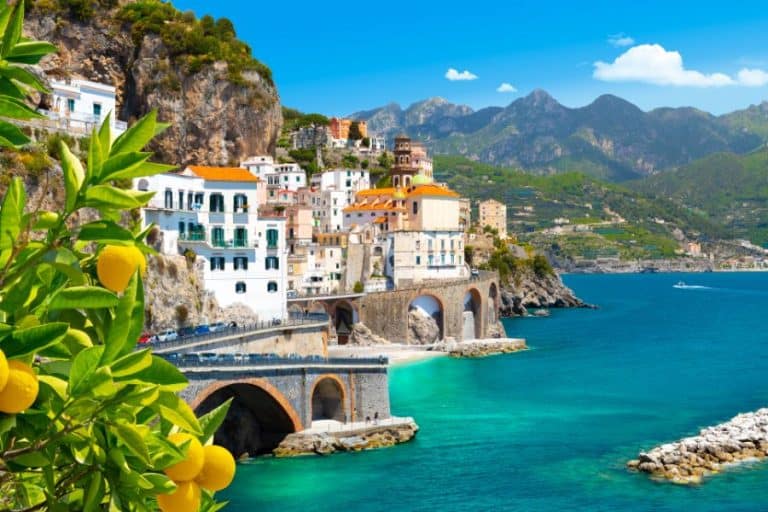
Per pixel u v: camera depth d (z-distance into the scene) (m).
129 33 181.50
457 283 183.75
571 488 69.94
